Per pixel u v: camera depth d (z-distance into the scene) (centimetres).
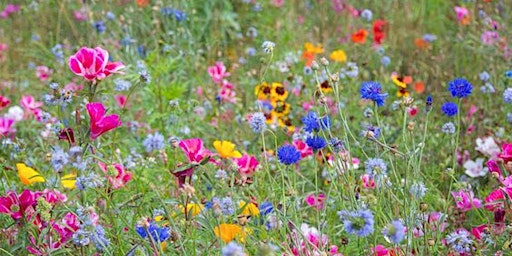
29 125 294
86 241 199
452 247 210
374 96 213
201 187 246
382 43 385
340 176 220
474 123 295
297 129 293
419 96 337
